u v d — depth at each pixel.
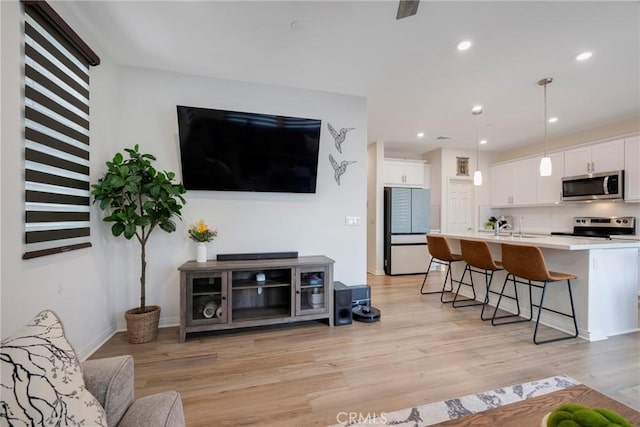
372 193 5.42
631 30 2.10
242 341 2.46
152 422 0.82
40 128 1.71
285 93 3.10
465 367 2.03
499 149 5.93
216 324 2.50
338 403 1.64
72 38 1.92
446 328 2.75
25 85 1.59
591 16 1.95
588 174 4.29
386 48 2.37
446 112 3.80
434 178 5.97
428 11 1.92
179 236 2.80
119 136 2.66
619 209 4.21
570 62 2.55
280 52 2.45
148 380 1.86
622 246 2.57
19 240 1.54
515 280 3.05
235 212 2.95
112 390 0.86
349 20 2.03
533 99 3.36
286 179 3.00
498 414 1.03
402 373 1.95
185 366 2.04
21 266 1.55
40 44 1.70
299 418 1.52
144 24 2.08
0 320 1.42
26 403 0.65
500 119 4.07
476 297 3.70
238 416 1.53
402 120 4.11
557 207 5.05
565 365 2.05
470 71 2.74
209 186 2.79
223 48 2.39
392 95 3.29
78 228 2.08
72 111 2.02
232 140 2.78
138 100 2.70
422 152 6.21
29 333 0.79
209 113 2.68
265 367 2.03
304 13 1.96
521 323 2.88
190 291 2.44
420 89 3.13
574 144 4.71
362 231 3.40
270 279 2.85
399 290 4.20
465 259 3.29
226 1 1.84
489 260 2.98
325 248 3.27
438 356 2.19
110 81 2.54
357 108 3.35
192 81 2.84
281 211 3.10
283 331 2.68
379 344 2.40
